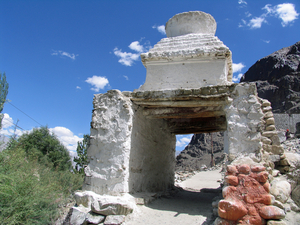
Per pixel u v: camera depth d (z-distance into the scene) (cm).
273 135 569
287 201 444
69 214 498
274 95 4131
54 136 1661
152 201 584
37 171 715
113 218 449
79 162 1291
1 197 471
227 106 496
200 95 514
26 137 1500
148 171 653
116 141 544
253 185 389
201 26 662
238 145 462
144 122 639
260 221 361
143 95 560
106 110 576
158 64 590
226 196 398
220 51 542
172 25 686
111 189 520
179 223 455
